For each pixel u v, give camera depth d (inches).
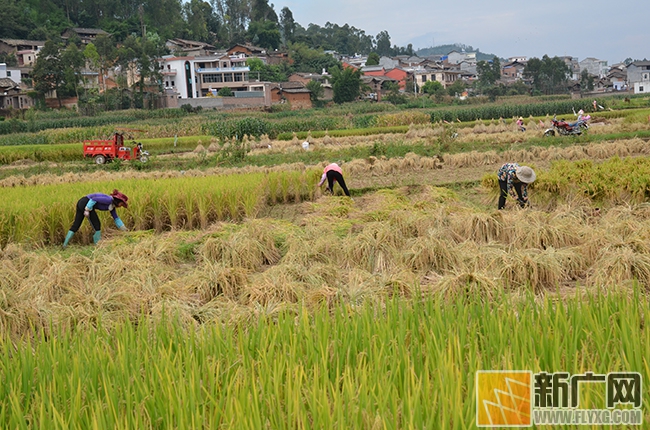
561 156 981.8
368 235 431.2
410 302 275.7
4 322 306.3
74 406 175.6
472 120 2390.5
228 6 7052.2
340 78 4136.3
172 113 3304.6
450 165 968.9
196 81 4239.7
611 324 223.9
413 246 409.4
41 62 3472.0
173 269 426.9
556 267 359.9
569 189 571.5
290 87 4234.7
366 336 217.9
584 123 1371.8
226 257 442.9
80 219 535.5
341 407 160.6
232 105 3816.4
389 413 165.6
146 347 216.8
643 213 483.8
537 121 1989.4
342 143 1517.0
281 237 482.3
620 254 346.6
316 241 446.0
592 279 350.9
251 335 229.1
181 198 614.9
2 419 176.7
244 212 637.9
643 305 230.1
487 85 4921.3
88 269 411.5
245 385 181.2
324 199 679.7
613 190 542.9
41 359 211.2
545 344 196.2
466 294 299.7
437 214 489.4
